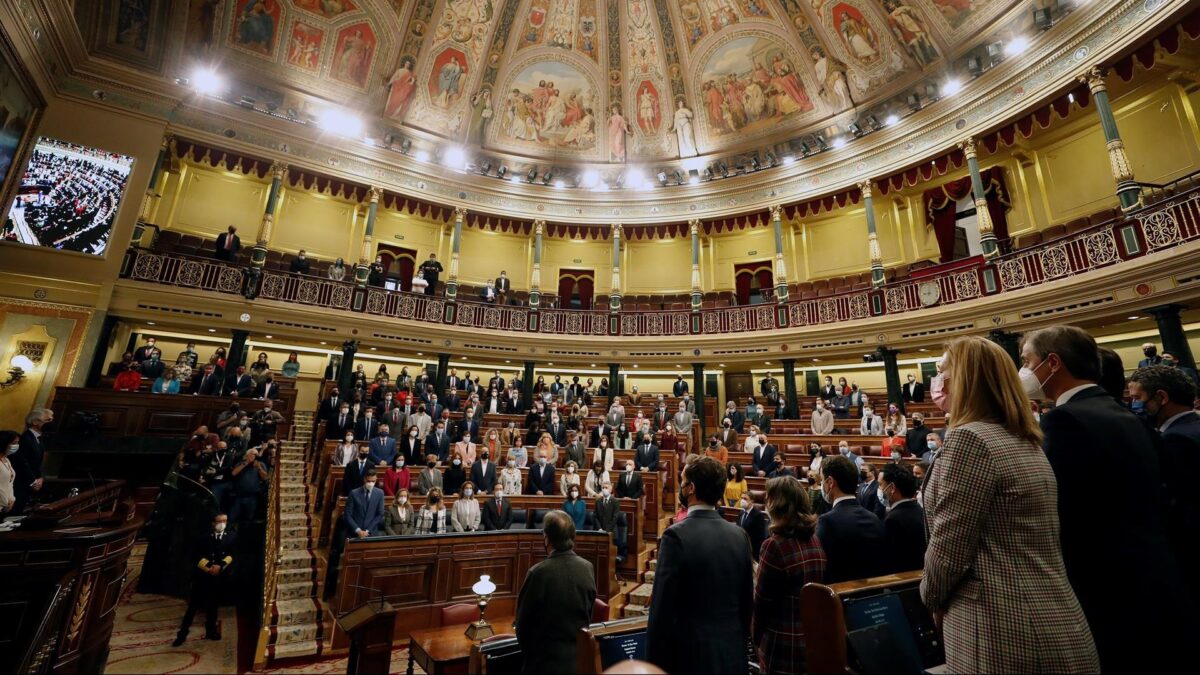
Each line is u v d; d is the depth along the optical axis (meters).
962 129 13.95
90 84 12.53
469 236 20.67
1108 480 1.85
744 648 2.47
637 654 2.77
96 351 11.83
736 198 18.48
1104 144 13.50
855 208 18.42
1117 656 1.74
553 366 18.77
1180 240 9.26
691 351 17.30
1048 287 11.22
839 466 3.31
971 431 1.81
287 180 17.09
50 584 4.23
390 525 7.41
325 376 16.23
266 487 7.75
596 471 9.48
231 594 7.04
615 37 19.34
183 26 13.82
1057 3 12.03
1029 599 1.61
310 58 16.69
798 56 17.42
